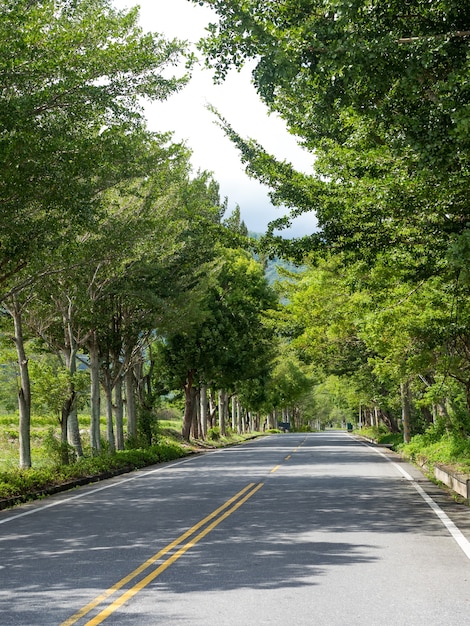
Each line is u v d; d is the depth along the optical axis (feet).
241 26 32.45
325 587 23.47
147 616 20.10
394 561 27.63
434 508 43.32
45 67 44.57
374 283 60.03
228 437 194.90
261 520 38.70
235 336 146.72
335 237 45.24
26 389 72.43
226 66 34.27
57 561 28.35
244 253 156.87
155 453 100.27
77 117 48.49
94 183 55.16
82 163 48.80
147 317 100.48
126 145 52.65
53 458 79.05
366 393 150.20
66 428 85.92
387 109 34.22
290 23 33.63
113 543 32.32
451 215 40.68
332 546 30.81
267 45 32.32
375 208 41.24
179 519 39.78
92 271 81.20
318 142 48.32
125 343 103.04
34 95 43.60
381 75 31.91
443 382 78.64
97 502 50.37
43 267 59.41
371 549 30.12
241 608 20.86
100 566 27.17
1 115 43.09
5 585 24.30
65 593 22.97
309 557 28.45
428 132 32.32
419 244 45.75
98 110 49.85
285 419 399.03
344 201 42.60
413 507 43.86
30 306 80.33
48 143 45.78
